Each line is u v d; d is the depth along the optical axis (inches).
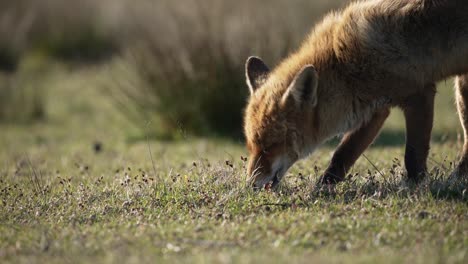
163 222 447.8
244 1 1123.3
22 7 1635.1
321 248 385.1
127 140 962.7
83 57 1605.6
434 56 510.3
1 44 1521.9
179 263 357.4
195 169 608.7
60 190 555.2
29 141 979.3
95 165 720.3
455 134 845.2
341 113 534.9
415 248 378.3
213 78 941.2
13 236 426.3
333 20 560.7
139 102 999.0
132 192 518.6
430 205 454.6
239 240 400.2
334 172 547.5
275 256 366.6
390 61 516.7
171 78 960.3
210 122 946.7
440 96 1056.2
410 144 530.6
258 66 570.6
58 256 383.6
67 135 1019.9
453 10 500.4
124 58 1162.6
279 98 517.3
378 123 558.3
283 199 485.7
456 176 529.0
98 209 481.1
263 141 518.9
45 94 1280.8
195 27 960.3
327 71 529.0
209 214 458.6
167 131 963.3
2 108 1167.6
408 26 511.8
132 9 1557.6
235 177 530.0
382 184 507.8
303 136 526.6
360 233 406.9
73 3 1699.1
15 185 567.8
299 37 969.5
